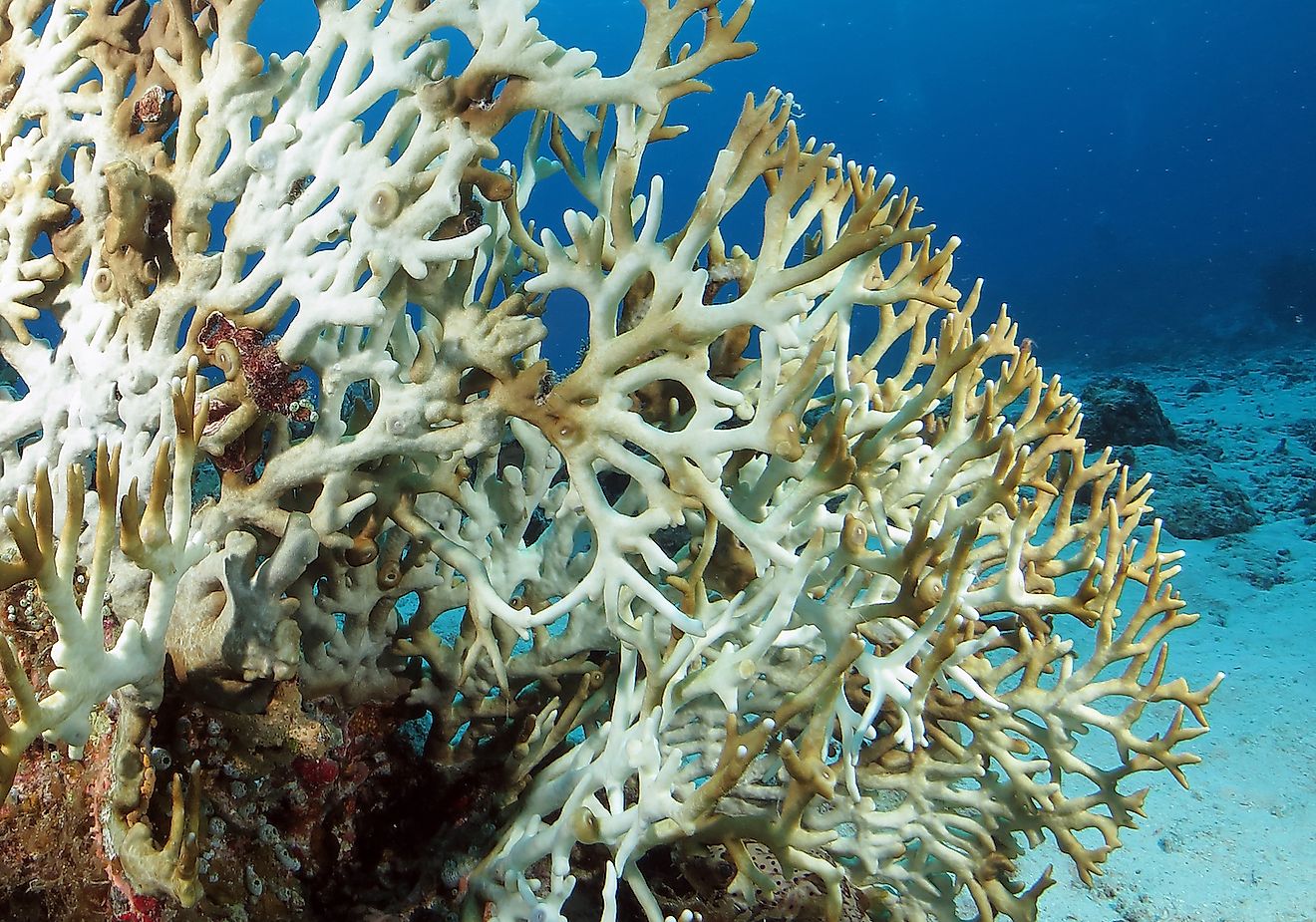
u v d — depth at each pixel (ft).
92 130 6.94
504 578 7.98
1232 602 21.21
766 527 6.84
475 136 6.15
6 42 7.40
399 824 8.34
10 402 7.36
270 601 6.36
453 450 6.66
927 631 7.19
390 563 7.41
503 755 8.49
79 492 4.74
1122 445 34.40
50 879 5.98
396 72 6.20
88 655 4.91
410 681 8.05
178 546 5.48
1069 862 12.46
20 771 6.04
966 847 9.21
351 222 6.64
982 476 8.71
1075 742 9.46
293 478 6.60
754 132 6.02
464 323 6.50
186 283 6.56
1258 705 16.37
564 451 6.73
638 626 7.42
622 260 6.26
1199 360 74.08
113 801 5.70
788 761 6.70
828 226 8.70
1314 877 11.97
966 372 8.50
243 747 6.57
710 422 6.47
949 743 9.34
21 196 7.12
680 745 8.69
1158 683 9.14
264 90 6.41
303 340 6.28
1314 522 26.43
